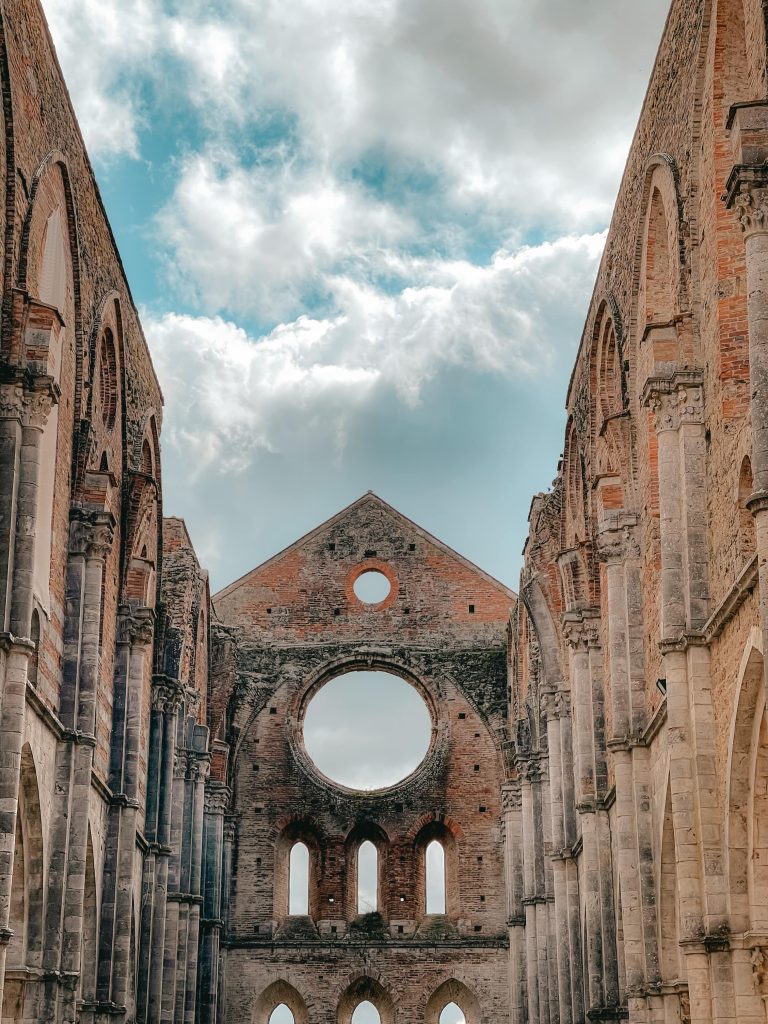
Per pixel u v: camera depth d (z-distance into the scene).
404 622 59.25
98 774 34.59
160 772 41.94
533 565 44.12
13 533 24.89
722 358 25.06
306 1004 54.16
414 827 56.47
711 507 25.69
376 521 60.78
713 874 24.09
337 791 56.97
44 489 29.62
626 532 32.50
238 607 59.59
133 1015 38.84
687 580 25.80
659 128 28.97
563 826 41.41
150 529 42.31
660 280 30.66
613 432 32.97
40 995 28.55
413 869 56.06
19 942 28.70
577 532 40.72
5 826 23.39
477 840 56.19
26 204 27.08
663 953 29.48
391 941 54.72
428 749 57.88
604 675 36.88
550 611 43.41
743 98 25.12
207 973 50.94
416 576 59.84
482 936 54.62
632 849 31.09
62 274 31.11
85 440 32.72
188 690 46.78
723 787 24.17
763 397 20.19
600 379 36.75
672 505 26.36
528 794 49.44
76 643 31.41
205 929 51.31
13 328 25.92
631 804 31.30
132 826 36.38
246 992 54.31
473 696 57.97
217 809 52.62
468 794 56.78
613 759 32.22
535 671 49.22
